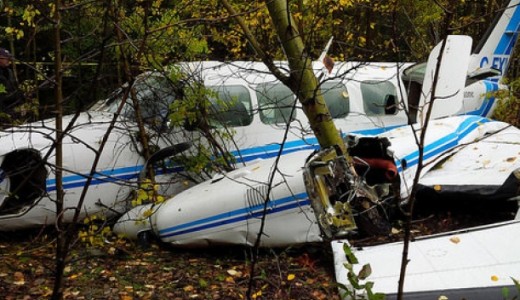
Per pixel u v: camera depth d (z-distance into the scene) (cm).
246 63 703
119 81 511
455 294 376
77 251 543
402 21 785
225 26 741
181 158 643
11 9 627
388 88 762
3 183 559
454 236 433
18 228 574
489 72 838
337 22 889
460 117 641
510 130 643
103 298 446
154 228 569
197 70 632
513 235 417
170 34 564
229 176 570
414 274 399
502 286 375
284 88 705
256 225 519
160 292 461
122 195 610
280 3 494
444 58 489
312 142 713
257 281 480
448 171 571
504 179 521
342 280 412
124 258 542
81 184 583
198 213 541
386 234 500
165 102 637
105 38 313
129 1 538
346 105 741
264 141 691
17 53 786
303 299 446
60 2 327
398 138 582
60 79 300
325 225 478
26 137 565
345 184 489
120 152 606
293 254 530
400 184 528
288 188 495
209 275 500
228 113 675
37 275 487
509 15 949
